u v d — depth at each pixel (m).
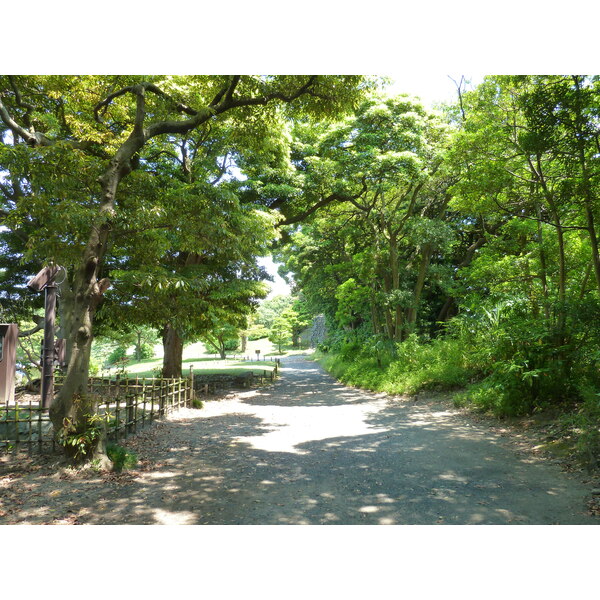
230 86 8.78
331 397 15.06
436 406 11.15
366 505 4.96
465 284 17.61
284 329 49.28
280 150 15.29
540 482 5.38
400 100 16.11
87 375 6.58
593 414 6.68
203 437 8.62
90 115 11.38
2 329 10.03
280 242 19.00
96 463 6.26
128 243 7.48
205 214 7.34
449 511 4.69
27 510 4.85
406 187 19.30
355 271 19.75
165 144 13.62
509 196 11.04
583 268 10.53
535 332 8.48
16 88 10.34
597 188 8.15
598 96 7.79
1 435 7.64
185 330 8.12
